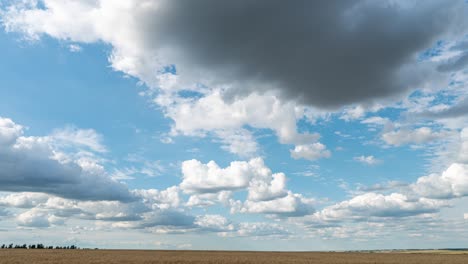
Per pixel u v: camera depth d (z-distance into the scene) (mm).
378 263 74375
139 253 113438
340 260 86000
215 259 78062
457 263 76500
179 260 71750
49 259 68375
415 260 88562
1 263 57844
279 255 118500
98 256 83938
